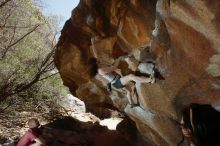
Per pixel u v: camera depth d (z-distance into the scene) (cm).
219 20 370
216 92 446
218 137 457
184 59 456
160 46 504
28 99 1120
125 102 709
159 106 558
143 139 707
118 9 584
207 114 465
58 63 797
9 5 1064
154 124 591
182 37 434
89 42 693
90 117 1128
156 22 489
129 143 773
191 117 462
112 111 1145
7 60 1063
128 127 765
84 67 729
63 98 1226
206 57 418
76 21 714
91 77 734
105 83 707
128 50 602
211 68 427
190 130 474
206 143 455
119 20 588
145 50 561
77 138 775
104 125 984
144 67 559
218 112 465
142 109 608
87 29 684
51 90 1184
